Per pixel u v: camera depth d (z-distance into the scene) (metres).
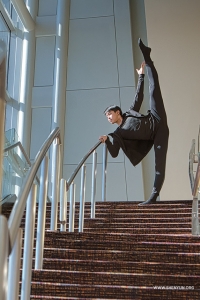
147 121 4.16
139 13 8.36
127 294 2.21
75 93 7.81
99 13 8.30
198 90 7.15
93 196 4.08
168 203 4.16
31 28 8.15
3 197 4.50
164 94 7.18
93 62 7.96
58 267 2.49
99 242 2.77
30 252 1.94
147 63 4.23
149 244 2.75
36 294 2.24
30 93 7.85
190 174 4.10
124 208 4.16
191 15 7.48
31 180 1.90
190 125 7.02
